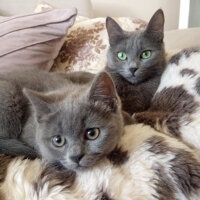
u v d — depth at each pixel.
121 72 0.32
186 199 0.20
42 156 0.23
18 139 0.26
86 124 0.21
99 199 0.19
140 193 0.19
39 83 0.29
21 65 0.35
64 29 0.35
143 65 0.31
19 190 0.19
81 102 0.21
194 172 0.20
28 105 0.27
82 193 0.19
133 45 0.32
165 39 0.39
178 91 0.26
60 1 0.49
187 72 0.28
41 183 0.19
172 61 0.31
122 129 0.23
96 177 0.20
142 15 0.59
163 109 0.26
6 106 0.26
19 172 0.20
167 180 0.20
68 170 0.21
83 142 0.21
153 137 0.22
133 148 0.21
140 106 0.31
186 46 0.37
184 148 0.21
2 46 0.35
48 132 0.21
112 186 0.19
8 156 0.22
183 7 0.51
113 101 0.22
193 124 0.24
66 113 0.21
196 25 0.53
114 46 0.33
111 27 0.33
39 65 0.36
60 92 0.24
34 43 0.35
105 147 0.21
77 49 0.39
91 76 0.33
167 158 0.20
